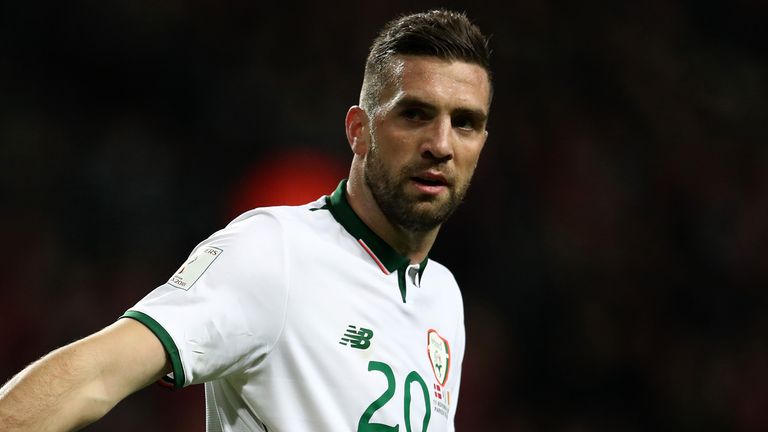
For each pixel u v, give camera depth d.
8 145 40.41
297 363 8.63
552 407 39.69
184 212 41.09
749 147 47.22
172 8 44.03
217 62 44.16
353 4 46.62
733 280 43.50
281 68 44.81
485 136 9.68
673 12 50.38
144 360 7.61
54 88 42.22
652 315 42.09
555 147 45.16
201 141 42.81
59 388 7.09
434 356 9.91
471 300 41.09
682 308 42.72
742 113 48.19
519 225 43.03
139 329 7.70
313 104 44.34
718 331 42.41
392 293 9.55
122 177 40.69
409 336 9.60
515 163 44.56
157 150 41.94
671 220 44.81
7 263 37.88
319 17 46.06
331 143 43.81
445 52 9.16
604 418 39.75
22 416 6.92
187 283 8.24
